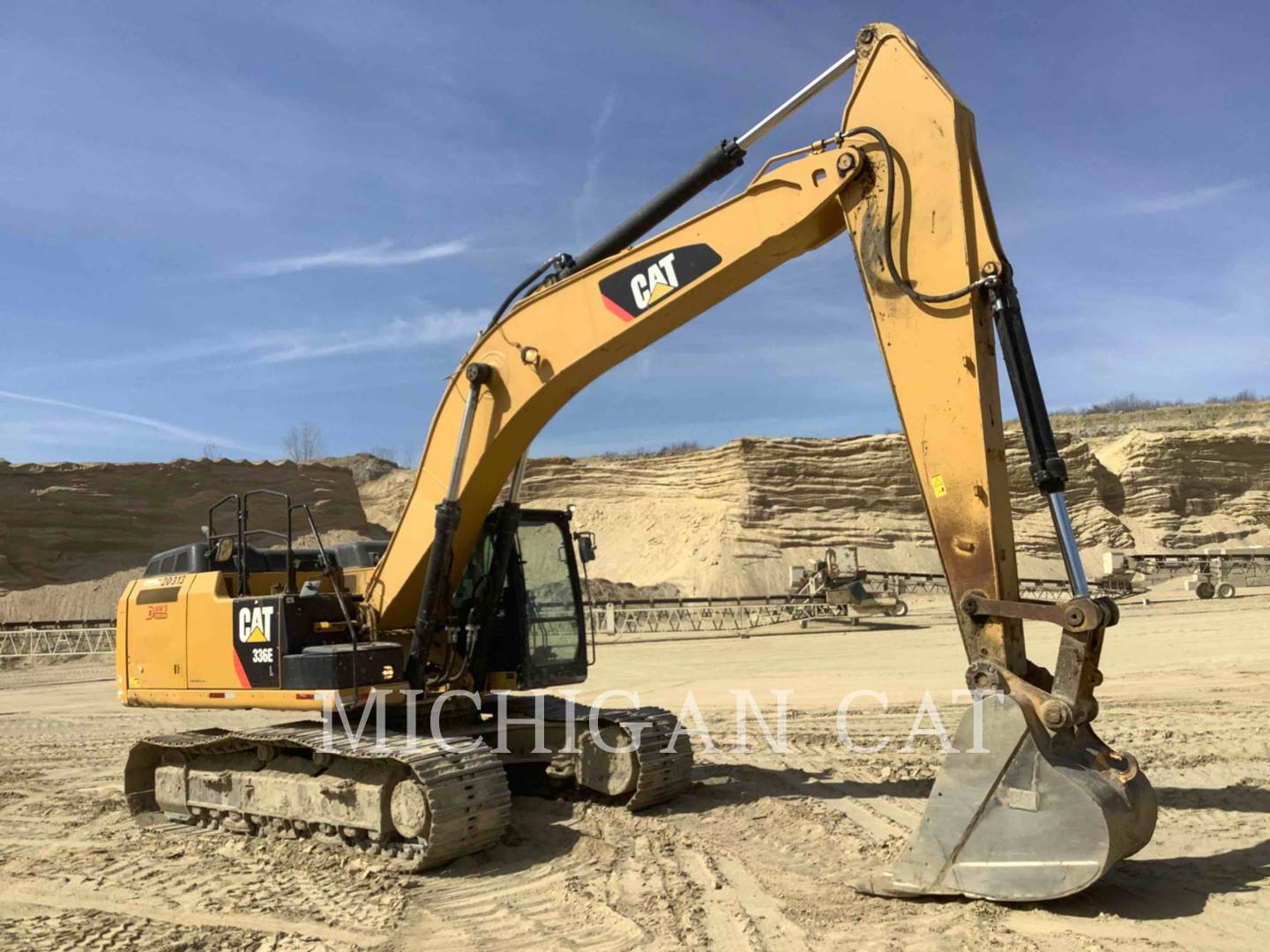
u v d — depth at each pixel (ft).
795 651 76.54
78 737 44.73
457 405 25.18
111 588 120.78
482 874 21.89
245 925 18.92
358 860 22.77
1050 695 17.06
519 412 24.00
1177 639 73.67
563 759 27.61
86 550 132.77
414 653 24.85
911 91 19.07
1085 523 181.06
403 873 21.94
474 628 26.96
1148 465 195.11
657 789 26.12
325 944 17.65
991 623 17.80
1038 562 165.37
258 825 26.23
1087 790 16.37
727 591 145.18
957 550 18.10
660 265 22.02
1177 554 168.86
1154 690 47.24
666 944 16.85
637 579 157.17
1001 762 17.21
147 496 140.97
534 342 23.80
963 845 17.51
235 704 25.53
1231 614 96.53
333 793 23.76
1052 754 16.96
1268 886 18.35
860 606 100.42
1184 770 29.32
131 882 22.12
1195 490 196.13
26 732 46.50
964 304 18.17
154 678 27.99
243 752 27.30
